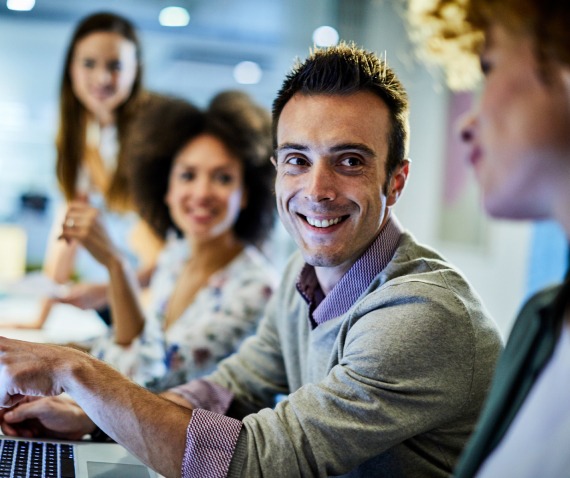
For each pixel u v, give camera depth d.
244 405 1.32
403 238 1.11
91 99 2.62
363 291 1.08
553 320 0.61
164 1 4.25
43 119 4.50
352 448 0.93
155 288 2.01
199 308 1.73
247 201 1.89
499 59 0.60
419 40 0.86
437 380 0.95
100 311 2.13
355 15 4.04
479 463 0.65
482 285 3.65
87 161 2.68
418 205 4.06
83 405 0.98
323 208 1.02
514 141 0.58
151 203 2.02
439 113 3.94
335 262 1.05
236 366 1.34
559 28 0.55
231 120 1.83
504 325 3.46
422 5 0.78
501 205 0.61
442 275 1.02
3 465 1.06
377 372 0.94
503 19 0.58
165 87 4.68
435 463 1.01
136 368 1.63
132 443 0.95
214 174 1.81
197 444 0.94
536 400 0.60
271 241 1.95
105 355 1.67
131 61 2.65
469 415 1.00
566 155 0.57
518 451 0.59
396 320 0.96
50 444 1.18
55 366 1.00
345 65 1.02
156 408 0.96
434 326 0.95
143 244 2.39
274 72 4.57
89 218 1.69
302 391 0.99
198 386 1.33
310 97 1.03
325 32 4.03
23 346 1.03
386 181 1.06
